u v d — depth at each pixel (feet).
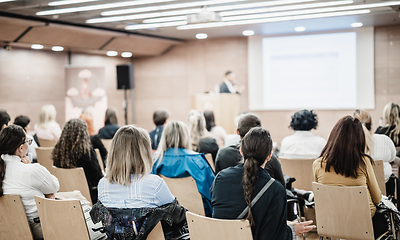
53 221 7.85
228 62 31.24
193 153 10.04
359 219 8.29
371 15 23.22
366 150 11.55
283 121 29.81
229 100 25.79
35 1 18.26
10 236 8.60
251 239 6.26
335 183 8.79
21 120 14.87
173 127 10.19
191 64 32.27
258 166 6.73
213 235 6.60
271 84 29.91
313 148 12.17
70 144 11.32
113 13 20.67
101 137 17.89
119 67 28.76
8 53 25.76
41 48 27.12
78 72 29.12
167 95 33.19
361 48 27.58
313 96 28.99
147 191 7.09
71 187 11.07
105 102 29.76
